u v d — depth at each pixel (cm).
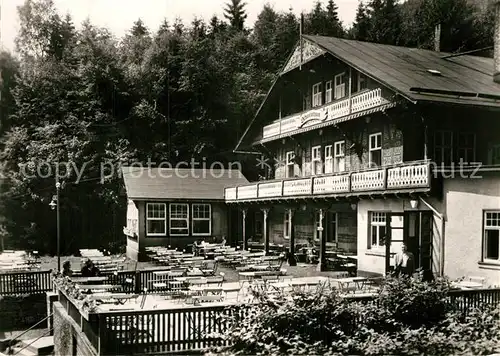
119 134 4756
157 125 5006
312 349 1028
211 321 1256
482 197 1619
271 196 2823
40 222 4309
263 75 5453
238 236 3688
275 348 1027
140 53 5391
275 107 3594
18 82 4784
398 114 2206
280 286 1524
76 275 1992
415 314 1223
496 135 2309
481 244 1614
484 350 1054
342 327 1141
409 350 1049
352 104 2498
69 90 4847
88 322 1212
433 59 2772
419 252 1848
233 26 5769
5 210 4281
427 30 3662
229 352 1044
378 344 1057
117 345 1109
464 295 1330
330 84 2886
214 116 5250
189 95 5194
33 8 5062
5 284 1934
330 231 2878
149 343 1124
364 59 2489
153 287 1978
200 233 3388
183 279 1708
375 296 1266
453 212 1714
